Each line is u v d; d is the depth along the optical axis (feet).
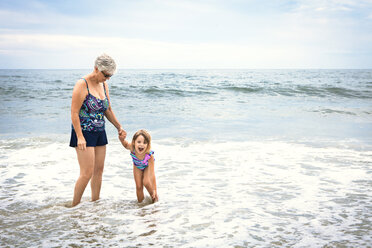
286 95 60.23
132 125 30.27
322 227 9.46
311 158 18.44
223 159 18.38
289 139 23.90
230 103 48.96
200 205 11.51
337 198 12.09
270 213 10.64
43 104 45.24
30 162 17.67
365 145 21.70
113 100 51.44
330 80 124.36
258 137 24.68
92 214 10.76
